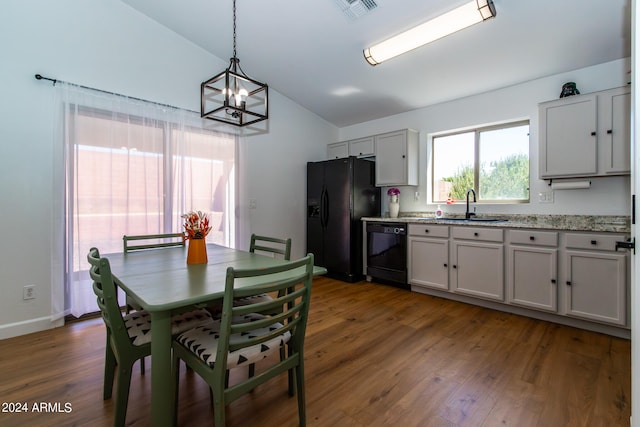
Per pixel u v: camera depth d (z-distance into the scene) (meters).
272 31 2.91
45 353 2.02
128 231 2.77
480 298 2.91
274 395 1.61
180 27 3.02
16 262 2.29
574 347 2.09
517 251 2.64
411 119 4.08
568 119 2.59
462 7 2.19
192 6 2.71
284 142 4.19
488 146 3.49
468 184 3.66
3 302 2.25
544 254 2.50
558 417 1.41
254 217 3.87
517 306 2.71
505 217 3.22
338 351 2.05
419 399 1.55
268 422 1.39
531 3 2.19
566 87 2.70
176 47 3.11
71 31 2.50
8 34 2.24
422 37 2.52
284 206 4.20
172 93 3.09
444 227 3.12
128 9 2.79
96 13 2.62
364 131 4.65
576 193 2.77
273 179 4.07
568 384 1.67
